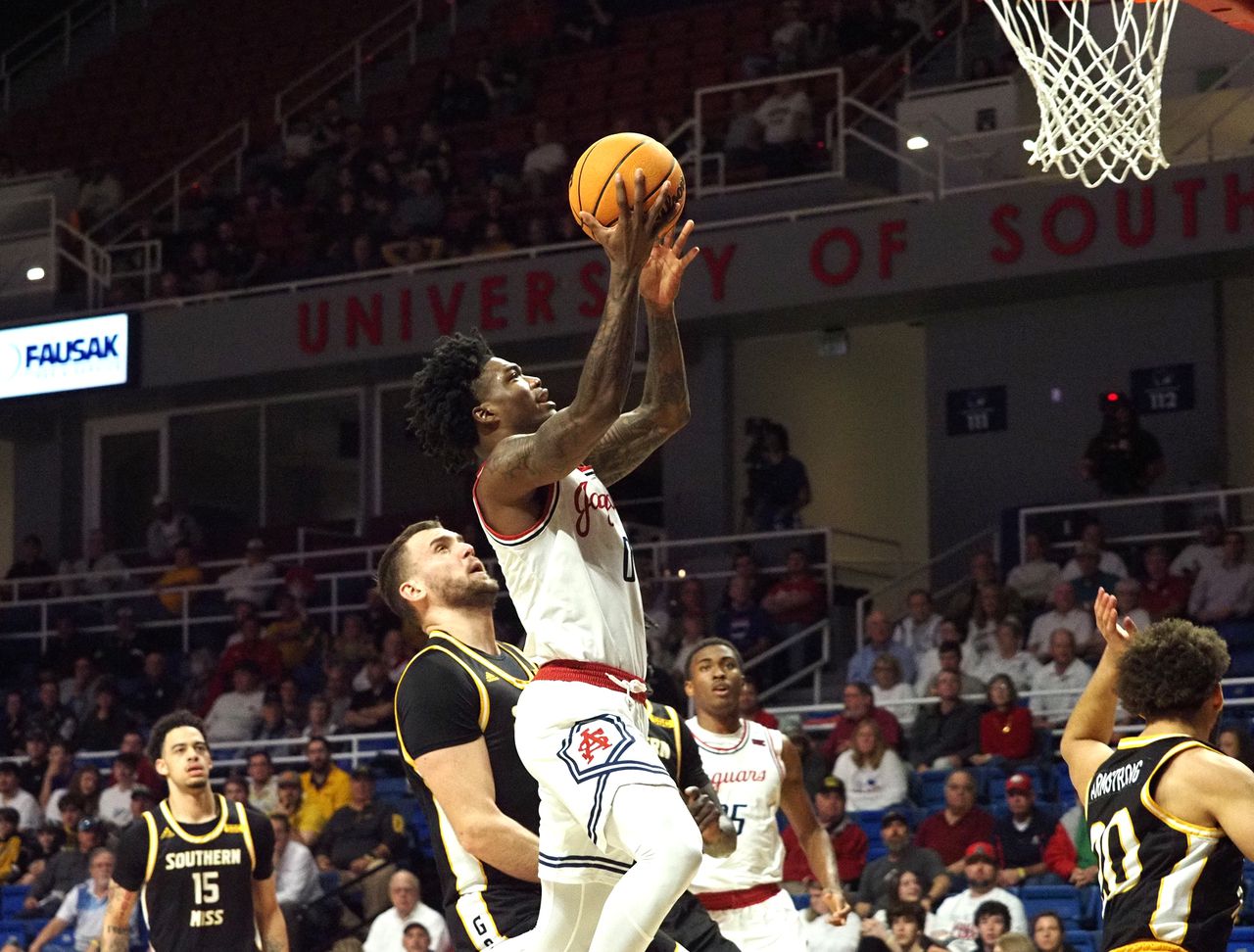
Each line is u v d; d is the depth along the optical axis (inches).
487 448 173.3
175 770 285.6
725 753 289.0
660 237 169.9
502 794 181.8
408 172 788.0
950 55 703.1
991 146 645.9
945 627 507.2
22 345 764.6
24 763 607.8
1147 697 170.4
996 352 645.9
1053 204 597.9
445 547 191.6
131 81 960.3
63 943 480.7
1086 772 180.5
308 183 816.3
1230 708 487.2
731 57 790.5
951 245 612.4
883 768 460.4
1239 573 507.8
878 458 741.9
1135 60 264.4
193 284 769.6
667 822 155.7
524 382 173.8
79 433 820.6
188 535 759.7
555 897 167.3
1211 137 583.5
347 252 751.1
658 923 154.2
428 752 180.4
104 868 479.5
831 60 733.3
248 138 883.4
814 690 564.1
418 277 695.7
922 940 370.3
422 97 859.4
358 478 762.2
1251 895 385.7
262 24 959.6
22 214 834.8
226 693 619.5
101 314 751.1
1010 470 639.1
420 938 412.5
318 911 448.8
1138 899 164.4
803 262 634.8
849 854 426.0
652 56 813.2
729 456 679.1
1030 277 603.2
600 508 170.2
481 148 808.3
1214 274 602.5
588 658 164.9
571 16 851.4
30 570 766.5
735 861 285.4
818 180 662.5
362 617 647.8
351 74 897.5
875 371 746.8
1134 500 550.3
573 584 165.9
